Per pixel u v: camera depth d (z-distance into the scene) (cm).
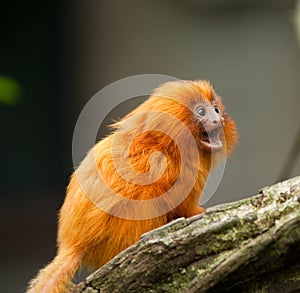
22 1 1473
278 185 435
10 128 1481
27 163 1486
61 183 1483
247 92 1439
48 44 1488
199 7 1455
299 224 403
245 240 423
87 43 1479
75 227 530
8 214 1450
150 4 1463
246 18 1452
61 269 522
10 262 1413
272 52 1439
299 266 418
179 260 427
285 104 1430
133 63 1460
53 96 1494
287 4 1436
